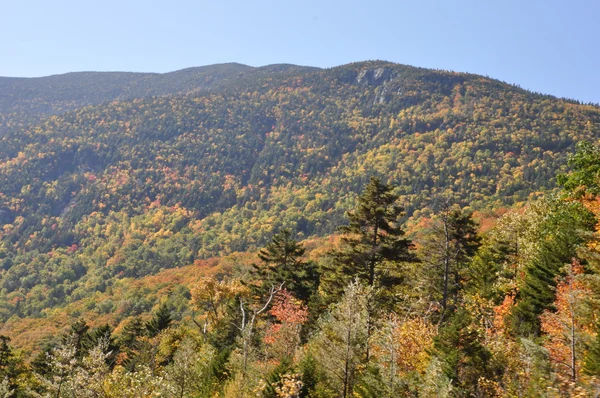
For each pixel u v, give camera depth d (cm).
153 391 1791
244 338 2381
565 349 1458
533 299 2370
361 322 1714
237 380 1962
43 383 1809
